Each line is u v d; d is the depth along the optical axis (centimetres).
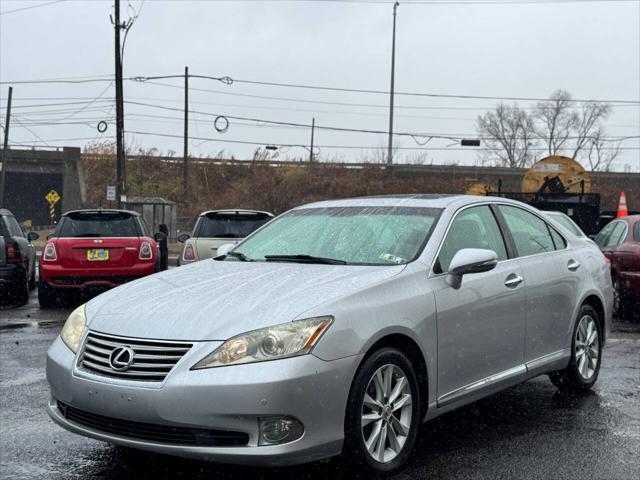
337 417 364
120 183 2758
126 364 363
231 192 5078
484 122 7575
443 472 408
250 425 345
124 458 434
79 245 1070
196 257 1120
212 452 347
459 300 447
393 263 446
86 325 404
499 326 482
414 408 415
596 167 7375
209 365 350
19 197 5506
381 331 387
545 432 487
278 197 4928
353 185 5188
